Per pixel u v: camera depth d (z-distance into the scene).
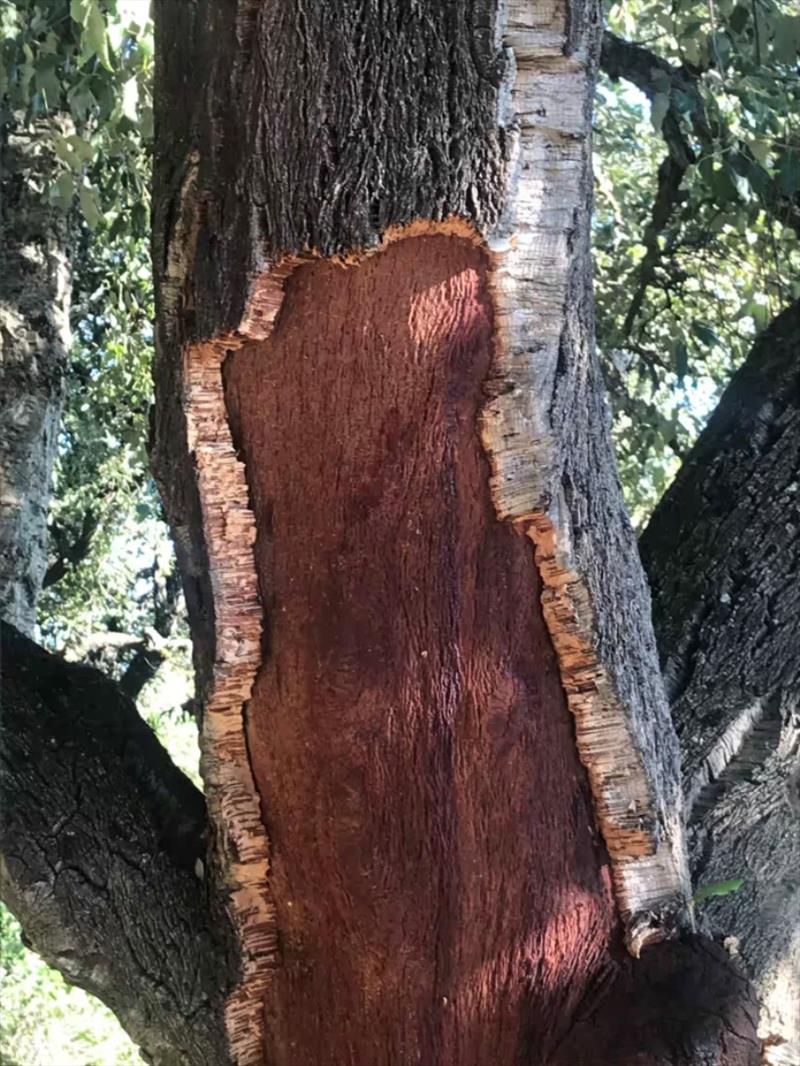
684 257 4.08
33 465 3.15
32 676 2.06
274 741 1.51
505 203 1.28
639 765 1.56
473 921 1.51
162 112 1.46
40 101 3.23
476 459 1.38
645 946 1.58
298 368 1.36
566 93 1.33
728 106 3.33
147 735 2.06
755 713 2.07
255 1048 1.70
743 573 2.17
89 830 1.85
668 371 4.16
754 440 2.27
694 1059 1.47
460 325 1.33
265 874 1.61
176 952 1.77
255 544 1.46
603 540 1.55
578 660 1.50
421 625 1.42
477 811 1.48
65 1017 5.81
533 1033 1.54
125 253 4.29
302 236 1.28
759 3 2.88
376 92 1.26
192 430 1.42
